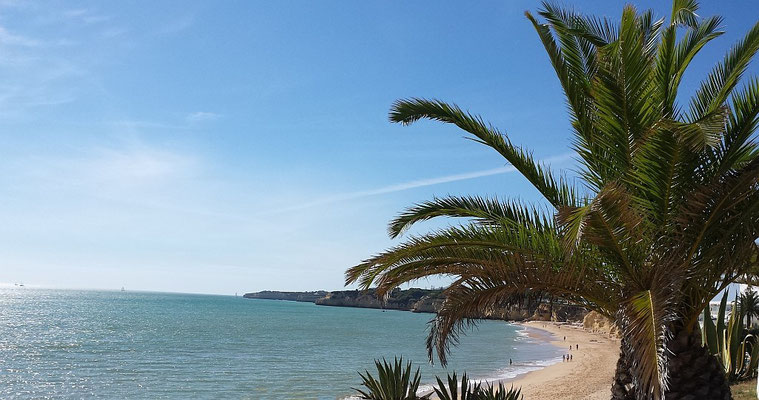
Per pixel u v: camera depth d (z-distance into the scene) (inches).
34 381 1448.1
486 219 337.1
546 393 1286.9
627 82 267.4
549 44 327.3
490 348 3063.5
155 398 1273.4
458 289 290.4
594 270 291.0
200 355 2178.9
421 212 348.8
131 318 4525.1
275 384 1525.6
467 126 333.4
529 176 335.6
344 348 2682.1
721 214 271.9
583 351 2915.8
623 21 263.6
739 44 316.8
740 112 278.7
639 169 272.7
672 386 290.5
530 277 286.2
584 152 322.3
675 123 222.7
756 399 597.6
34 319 4040.4
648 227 280.8
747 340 885.8
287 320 5137.8
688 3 296.7
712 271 289.9
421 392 1282.0
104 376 1576.0
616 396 315.0
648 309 221.0
